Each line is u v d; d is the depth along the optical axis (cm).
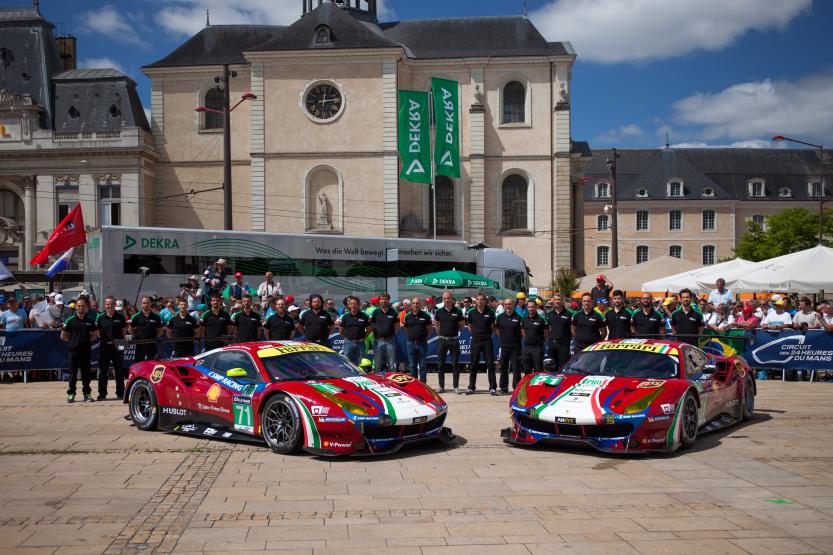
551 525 664
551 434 982
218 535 636
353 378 1056
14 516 693
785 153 9506
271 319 1625
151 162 5003
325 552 593
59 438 1096
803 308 1919
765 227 8956
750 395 1256
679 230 8706
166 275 2505
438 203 5038
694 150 9494
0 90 4916
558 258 4956
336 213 4788
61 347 1905
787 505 728
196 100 5050
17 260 5022
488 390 1731
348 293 2828
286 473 872
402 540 623
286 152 4784
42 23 5225
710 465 909
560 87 4984
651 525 664
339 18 4878
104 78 5131
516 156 4994
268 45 4800
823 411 1349
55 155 4866
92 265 2534
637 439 932
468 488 801
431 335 2120
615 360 1094
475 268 3109
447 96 4222
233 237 2639
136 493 779
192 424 1102
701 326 1562
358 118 4775
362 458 957
